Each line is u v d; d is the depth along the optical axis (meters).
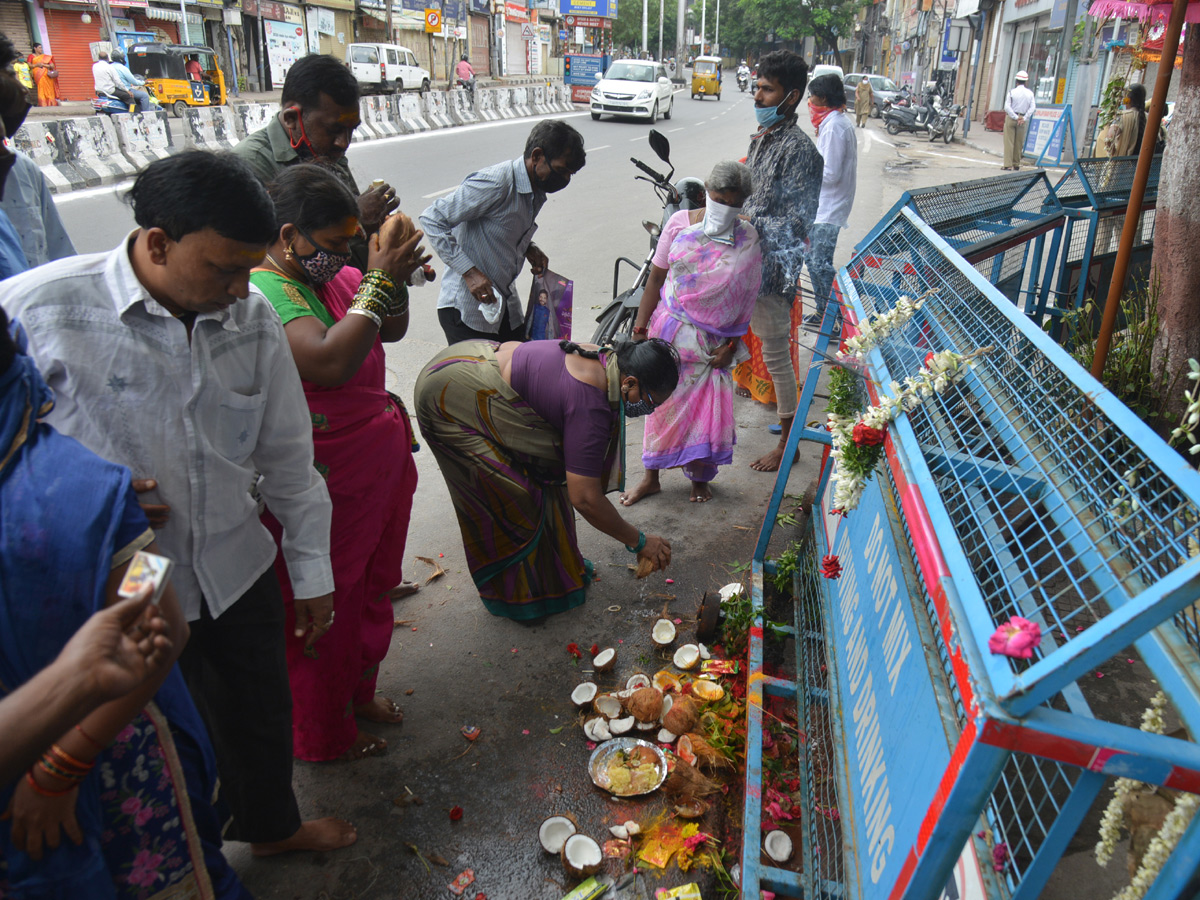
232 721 1.82
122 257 1.45
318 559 1.87
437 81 36.06
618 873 2.04
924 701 1.49
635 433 4.54
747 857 1.87
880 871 1.45
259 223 1.38
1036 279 5.11
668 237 3.53
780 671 2.77
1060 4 16.86
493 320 3.53
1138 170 2.62
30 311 1.42
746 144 17.47
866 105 24.03
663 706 2.49
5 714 0.95
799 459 4.22
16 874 1.21
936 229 3.88
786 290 3.79
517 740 2.46
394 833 2.16
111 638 1.00
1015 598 1.27
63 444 1.20
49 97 19.69
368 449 2.16
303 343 1.92
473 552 2.87
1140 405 3.61
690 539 3.51
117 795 1.35
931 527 1.38
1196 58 3.35
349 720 2.33
